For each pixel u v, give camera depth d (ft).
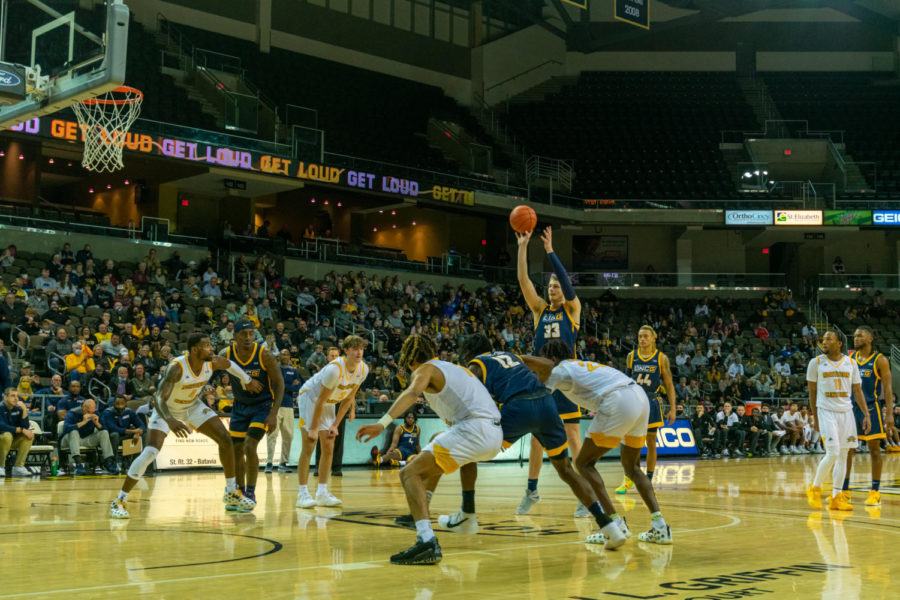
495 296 84.89
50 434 42.88
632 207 93.25
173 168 74.13
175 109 73.10
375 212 100.37
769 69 113.60
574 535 20.26
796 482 38.93
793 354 83.35
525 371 18.85
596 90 110.52
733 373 78.23
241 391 24.91
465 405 16.93
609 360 77.61
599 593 13.37
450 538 19.66
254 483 24.93
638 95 109.40
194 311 62.49
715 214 92.84
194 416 23.88
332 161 76.54
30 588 13.39
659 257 104.47
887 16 110.11
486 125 102.22
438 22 104.88
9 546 17.89
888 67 112.78
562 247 104.27
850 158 99.30
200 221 83.87
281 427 42.42
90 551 17.21
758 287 96.27
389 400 52.13
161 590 13.28
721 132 104.22
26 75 30.96
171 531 20.29
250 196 83.10
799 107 107.65
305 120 82.99
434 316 75.10
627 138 103.50
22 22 32.24
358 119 91.91
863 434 29.09
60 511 24.58
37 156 69.72
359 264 81.92
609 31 113.50
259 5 91.15
